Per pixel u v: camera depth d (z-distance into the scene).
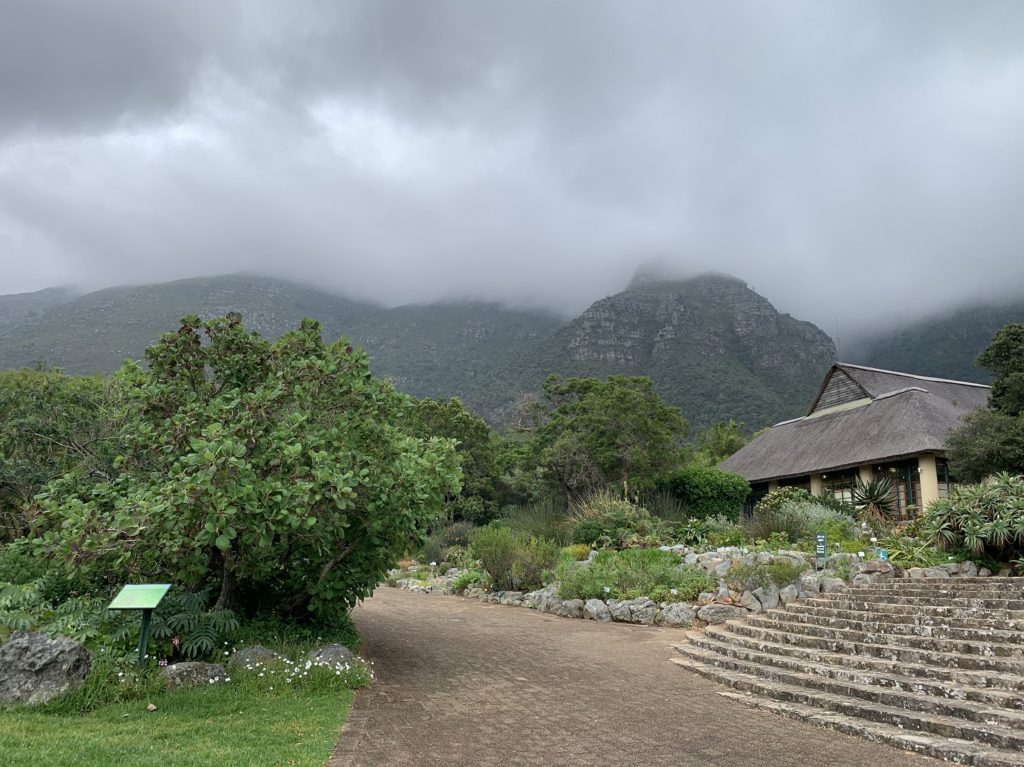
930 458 23.09
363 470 8.62
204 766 5.14
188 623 8.39
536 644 12.23
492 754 6.03
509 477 41.72
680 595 14.84
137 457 10.82
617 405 28.20
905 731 6.47
